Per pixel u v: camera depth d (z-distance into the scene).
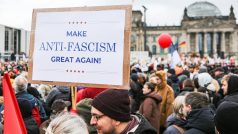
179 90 17.84
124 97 5.03
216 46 168.00
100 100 4.98
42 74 6.69
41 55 6.71
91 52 6.39
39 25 6.75
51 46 6.65
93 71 6.36
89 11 6.43
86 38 6.42
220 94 14.95
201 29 167.50
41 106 11.38
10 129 4.93
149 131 5.20
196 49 168.38
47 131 4.09
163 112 13.20
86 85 6.40
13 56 53.84
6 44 72.81
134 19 162.75
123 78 6.18
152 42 172.38
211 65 42.66
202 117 6.96
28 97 9.79
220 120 4.64
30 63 6.79
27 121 9.12
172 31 170.62
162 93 13.30
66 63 6.54
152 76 13.55
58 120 4.15
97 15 6.38
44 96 14.97
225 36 168.25
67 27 6.55
